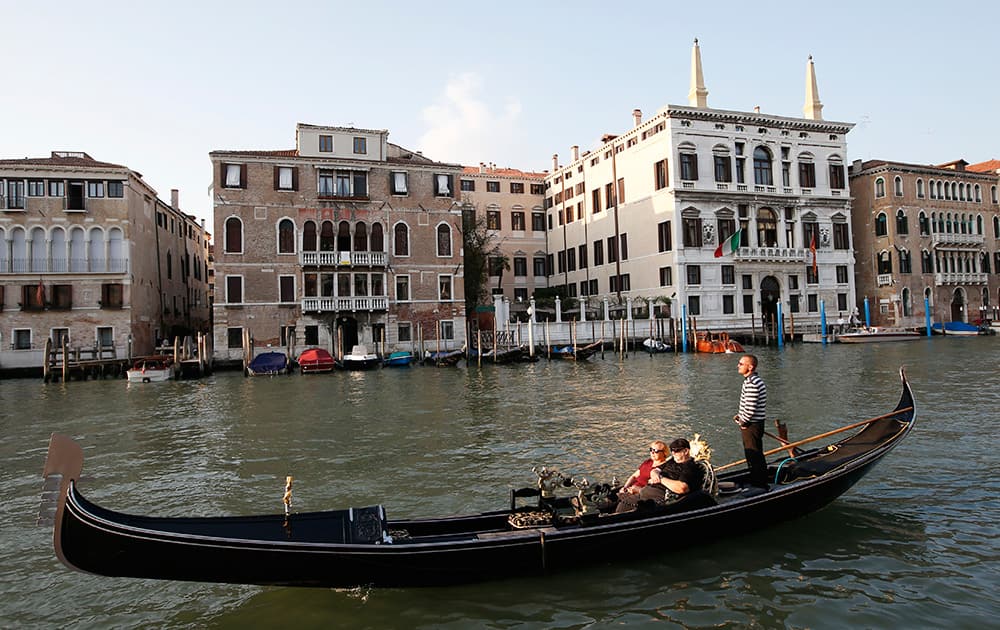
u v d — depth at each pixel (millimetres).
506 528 6305
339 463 11266
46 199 31922
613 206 47312
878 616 5355
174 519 5219
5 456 12648
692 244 41656
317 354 30484
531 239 55875
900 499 8234
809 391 18469
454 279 37219
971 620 5258
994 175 52062
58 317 31719
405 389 22703
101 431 15086
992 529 7176
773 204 44000
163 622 5590
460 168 37469
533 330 37656
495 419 15414
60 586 6406
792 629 5199
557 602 5695
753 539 6965
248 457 11953
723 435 12656
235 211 33344
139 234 34406
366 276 35375
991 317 51156
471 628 5316
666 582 6027
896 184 48406
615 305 46250
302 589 6023
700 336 37938
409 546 5551
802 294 44500
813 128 45406
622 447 11844
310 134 34781
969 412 14016
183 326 43625
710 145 42438
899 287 47750
